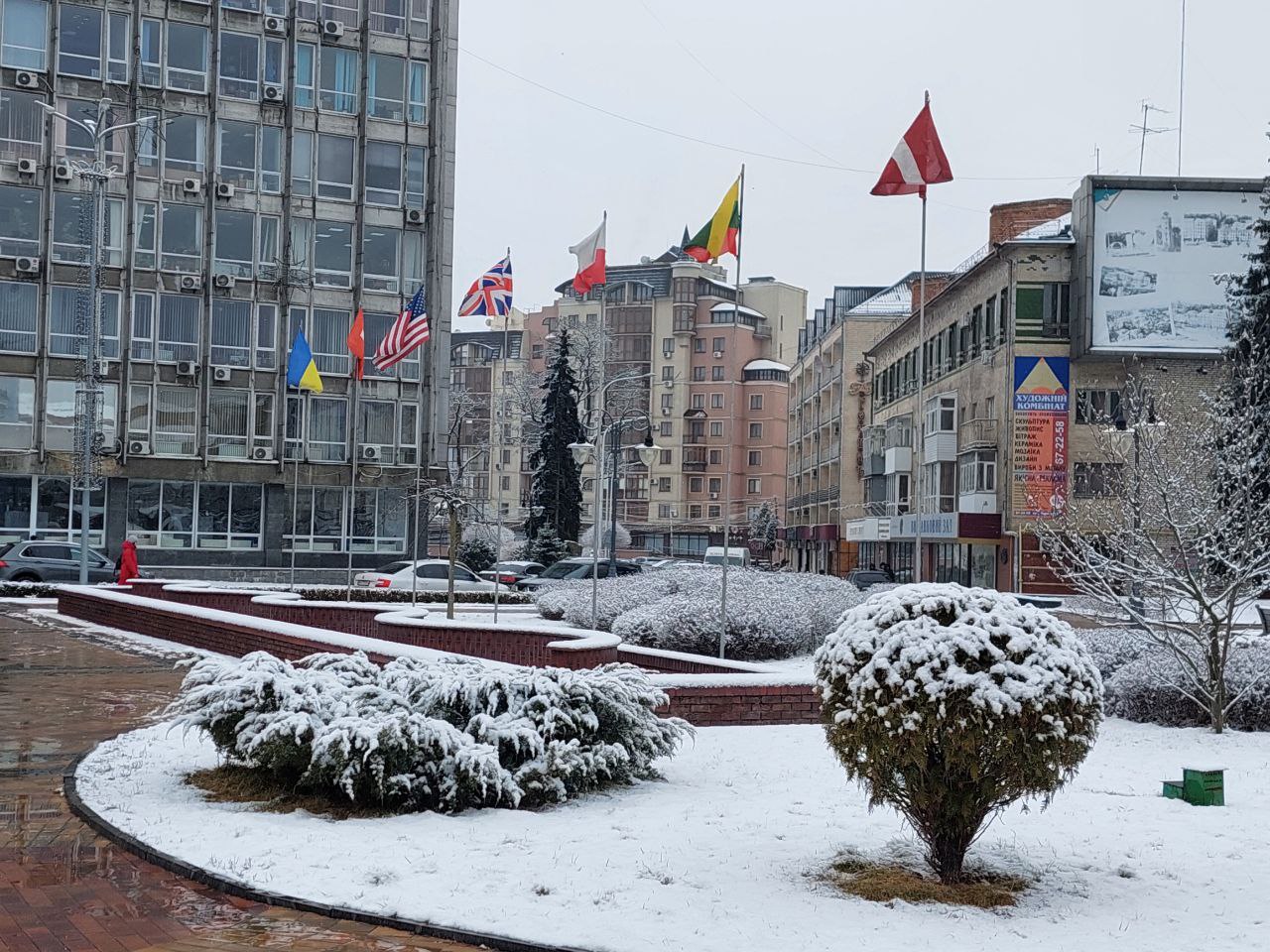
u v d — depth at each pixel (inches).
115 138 1988.2
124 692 653.9
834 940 255.0
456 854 319.3
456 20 2245.3
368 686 413.1
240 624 823.1
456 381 5009.8
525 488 4606.3
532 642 727.7
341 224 2161.7
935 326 2463.1
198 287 2030.0
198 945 256.4
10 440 1915.6
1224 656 585.6
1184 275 1942.7
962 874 307.9
